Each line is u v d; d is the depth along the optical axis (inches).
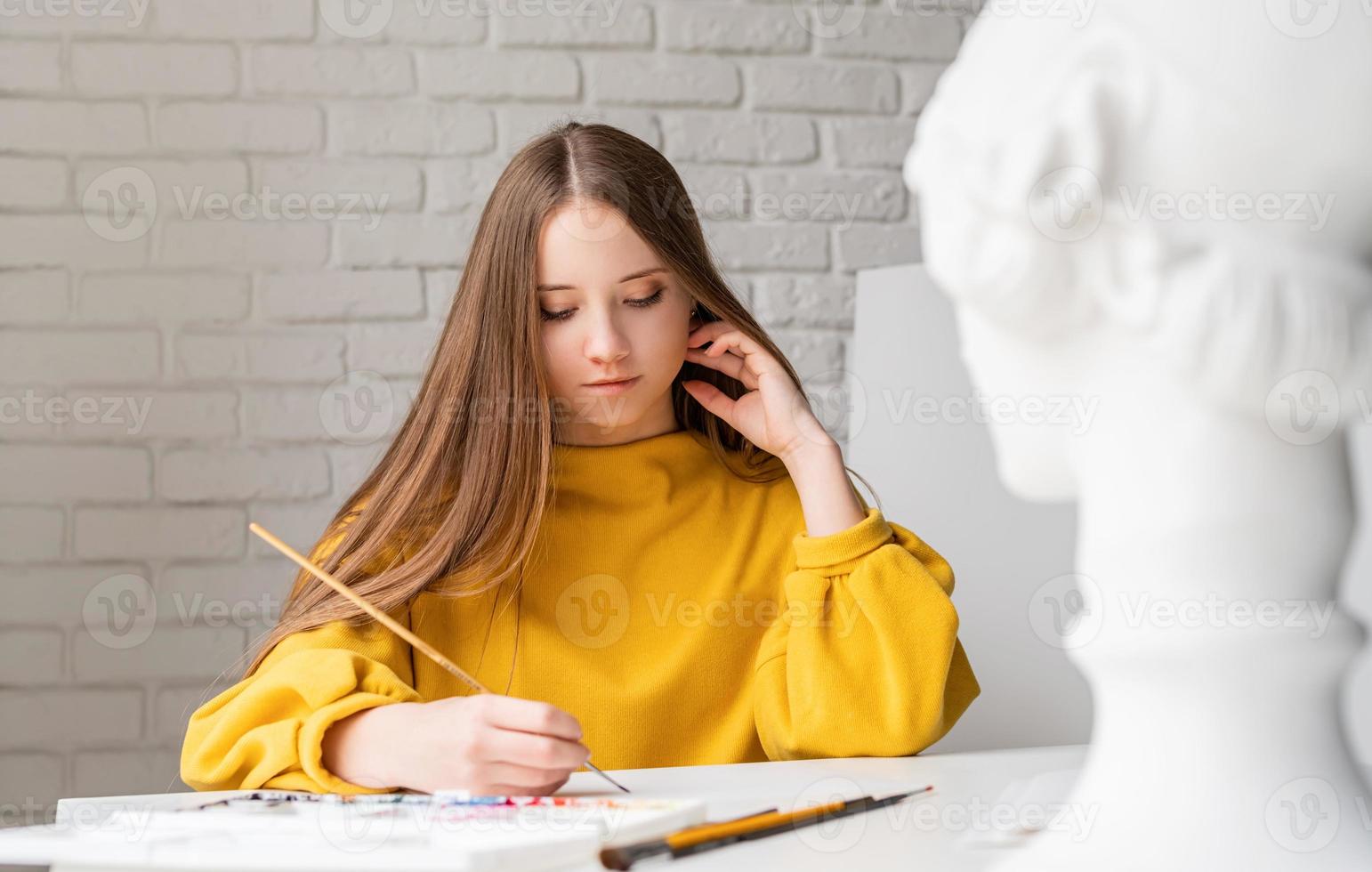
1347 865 15.8
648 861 22.7
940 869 21.9
